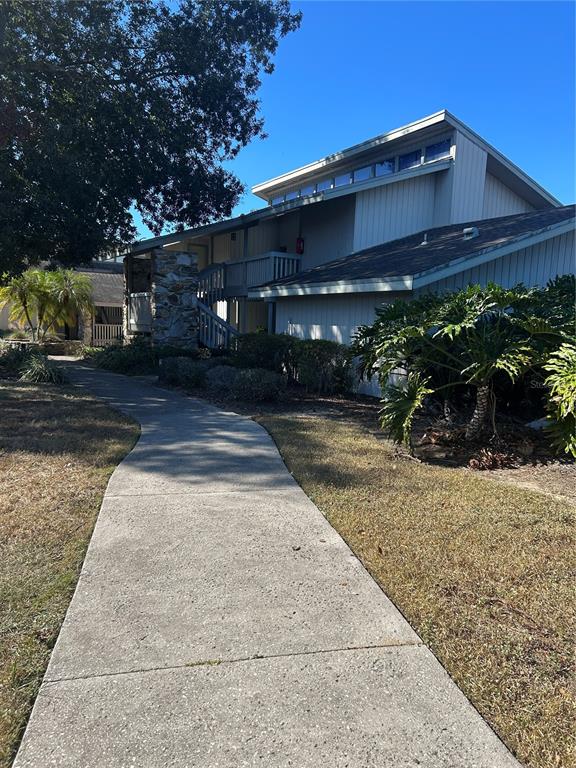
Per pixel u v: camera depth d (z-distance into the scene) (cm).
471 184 1389
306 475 482
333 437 644
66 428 654
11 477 452
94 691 202
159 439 615
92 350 1939
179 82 1274
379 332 619
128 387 1089
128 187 1253
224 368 1048
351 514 391
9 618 248
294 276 1341
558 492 454
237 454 555
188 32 1183
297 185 1839
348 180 1647
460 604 271
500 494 438
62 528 351
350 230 1370
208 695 202
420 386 570
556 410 483
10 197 1040
